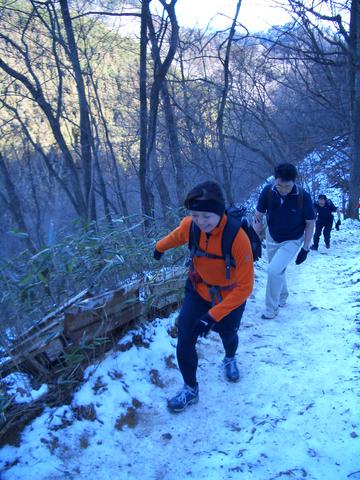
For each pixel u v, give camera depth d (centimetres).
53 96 1178
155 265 430
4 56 1060
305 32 1348
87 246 366
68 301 332
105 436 282
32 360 298
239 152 1538
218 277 288
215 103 1212
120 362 341
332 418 284
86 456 265
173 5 826
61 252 345
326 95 1783
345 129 1709
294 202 457
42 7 960
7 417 268
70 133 1276
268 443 268
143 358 356
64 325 313
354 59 1402
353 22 1378
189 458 267
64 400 294
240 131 1404
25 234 354
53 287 337
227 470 250
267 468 247
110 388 314
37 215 1355
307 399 310
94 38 1110
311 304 520
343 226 1380
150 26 891
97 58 1173
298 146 1675
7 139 1334
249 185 1562
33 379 301
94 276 368
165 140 1177
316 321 462
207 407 318
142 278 386
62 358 315
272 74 1550
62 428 276
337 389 316
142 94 889
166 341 385
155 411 313
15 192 1295
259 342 423
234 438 280
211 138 1233
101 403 301
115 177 1473
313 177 1678
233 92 1345
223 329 326
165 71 862
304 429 277
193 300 306
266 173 1552
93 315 331
